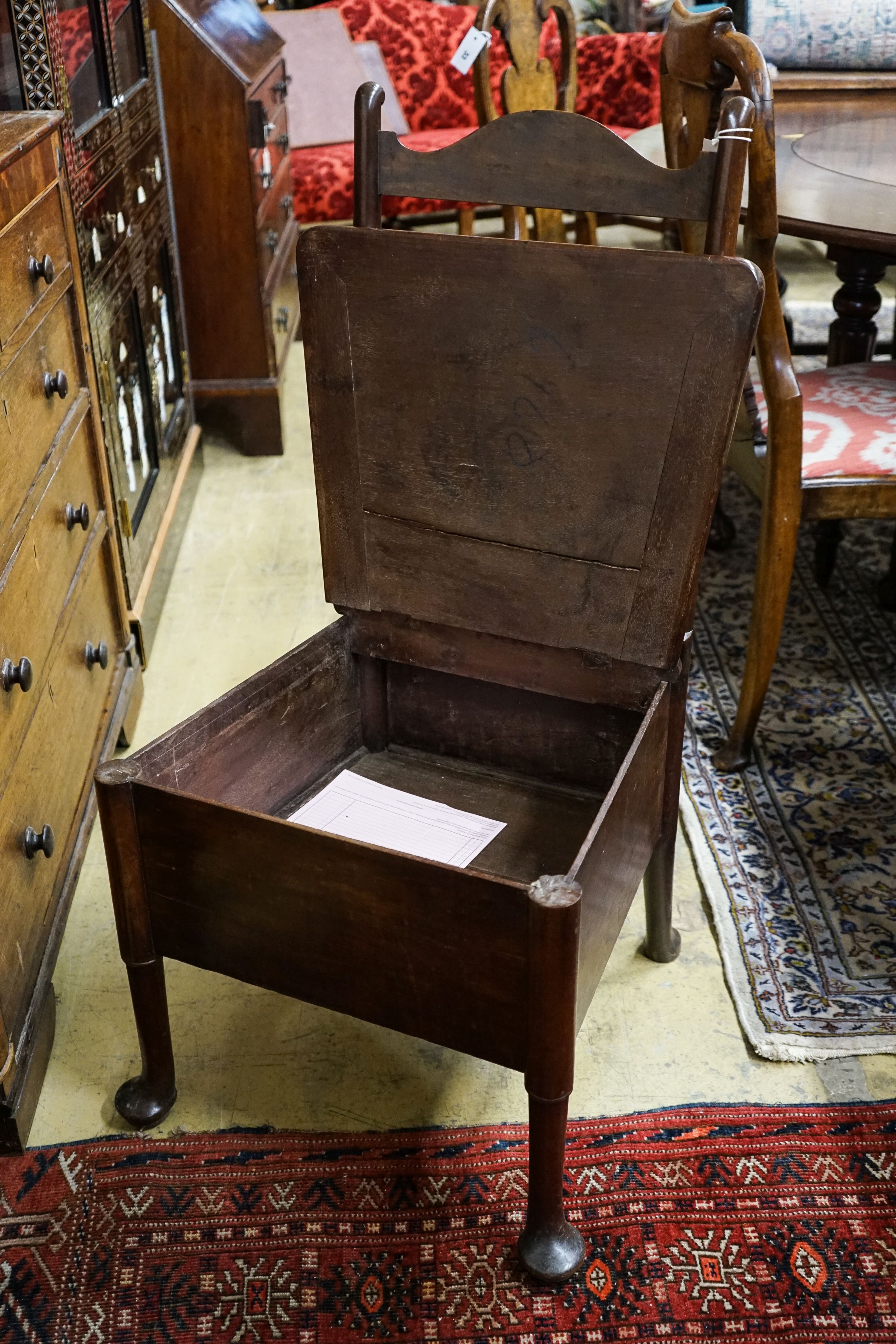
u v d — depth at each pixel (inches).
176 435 115.8
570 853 58.5
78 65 80.9
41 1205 53.8
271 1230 52.6
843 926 69.1
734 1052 61.3
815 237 72.1
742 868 73.7
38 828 61.0
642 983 65.7
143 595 93.0
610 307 50.6
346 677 64.2
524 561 56.6
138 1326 49.1
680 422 50.8
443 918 44.5
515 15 108.6
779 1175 54.4
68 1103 59.1
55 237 67.7
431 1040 48.3
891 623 100.6
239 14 131.5
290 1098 59.1
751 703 81.3
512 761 64.9
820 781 81.7
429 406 55.9
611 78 186.9
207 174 119.3
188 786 53.2
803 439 78.0
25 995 58.1
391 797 62.4
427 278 53.6
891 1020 62.5
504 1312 49.3
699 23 70.0
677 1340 48.0
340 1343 48.3
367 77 184.7
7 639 56.7
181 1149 56.4
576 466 53.7
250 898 49.0
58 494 68.5
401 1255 51.5
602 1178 54.4
